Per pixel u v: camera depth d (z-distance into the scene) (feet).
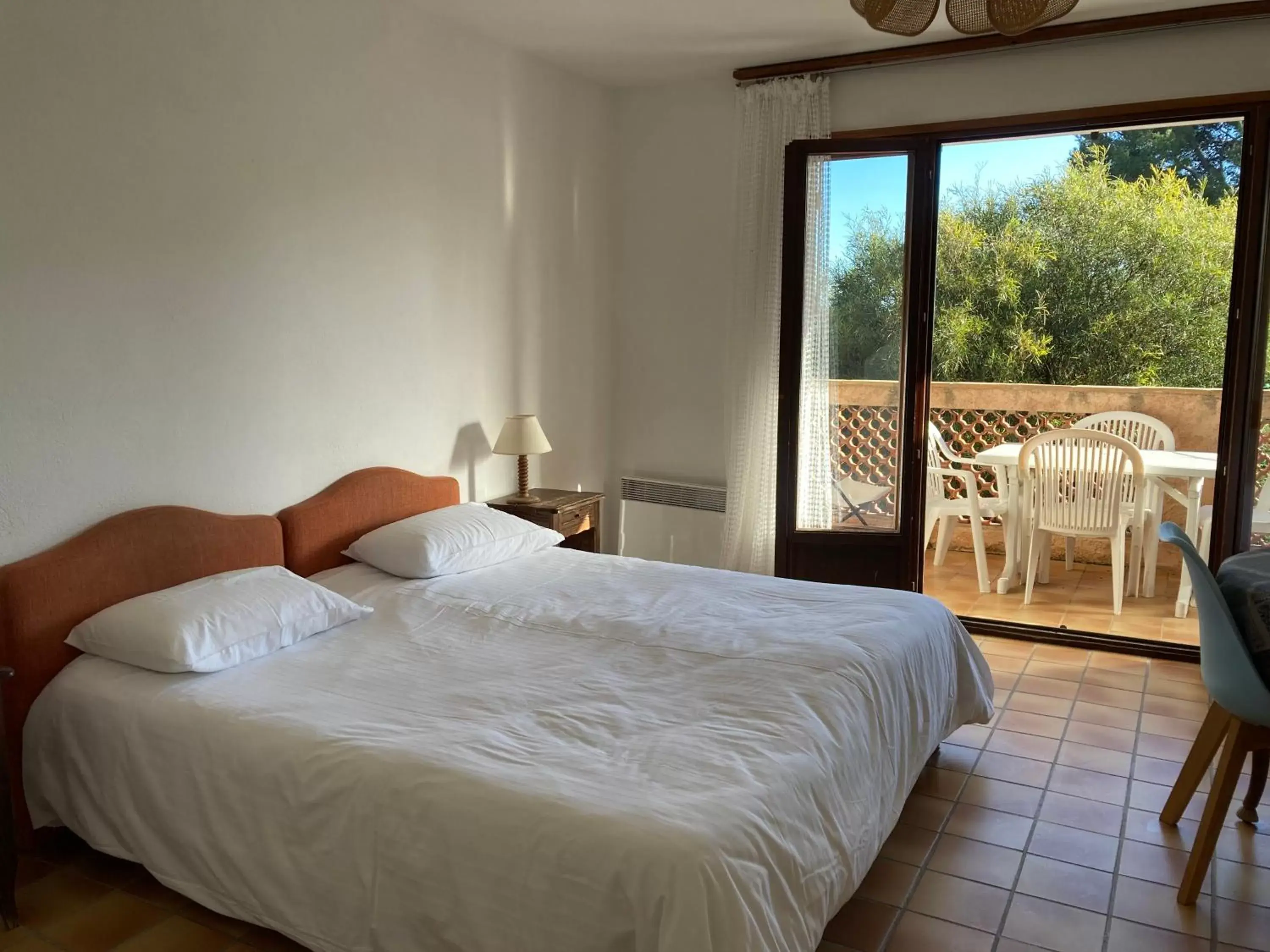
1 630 7.66
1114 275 20.81
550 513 12.95
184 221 9.05
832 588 10.28
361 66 10.88
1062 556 19.12
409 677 7.69
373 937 5.94
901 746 7.87
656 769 5.99
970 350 22.26
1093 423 18.35
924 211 13.14
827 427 13.80
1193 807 8.79
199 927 6.92
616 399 16.21
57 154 7.95
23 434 7.88
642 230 15.55
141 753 7.03
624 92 15.40
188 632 7.66
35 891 7.36
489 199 13.08
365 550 10.71
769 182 14.07
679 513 15.52
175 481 9.15
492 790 5.68
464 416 12.97
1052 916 7.14
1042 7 7.02
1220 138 19.94
